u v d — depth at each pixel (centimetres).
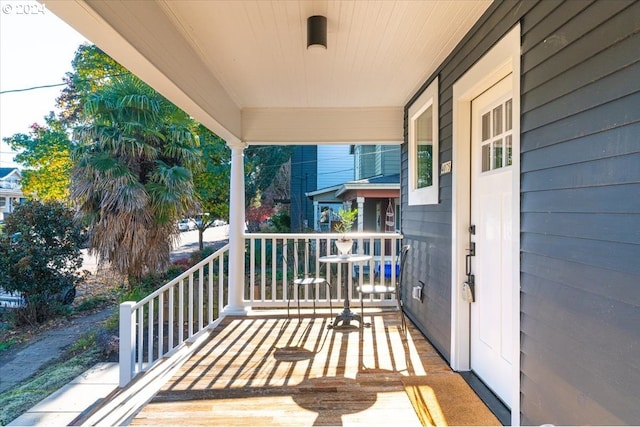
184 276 399
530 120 180
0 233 683
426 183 386
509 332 230
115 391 304
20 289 670
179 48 264
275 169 1216
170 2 226
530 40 181
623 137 124
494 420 218
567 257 152
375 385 266
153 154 641
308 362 310
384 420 221
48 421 351
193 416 228
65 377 462
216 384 270
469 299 280
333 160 1251
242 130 473
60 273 707
